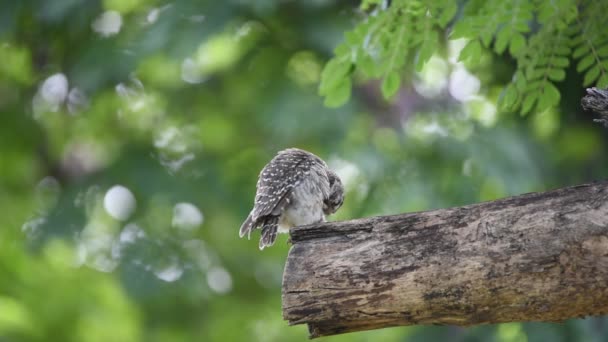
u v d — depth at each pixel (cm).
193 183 1711
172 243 1716
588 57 828
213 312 1802
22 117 1825
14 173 1872
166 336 1739
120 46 1537
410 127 1548
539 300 632
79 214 1686
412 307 646
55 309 1564
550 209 634
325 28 1488
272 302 1823
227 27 1428
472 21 811
